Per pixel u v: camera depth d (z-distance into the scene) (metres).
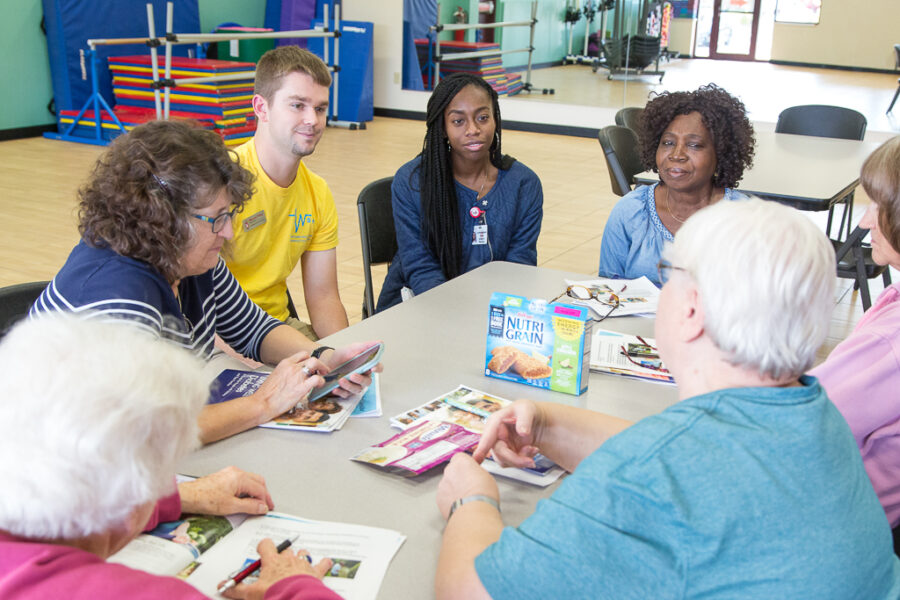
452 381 1.68
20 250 4.57
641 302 2.17
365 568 1.08
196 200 1.41
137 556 1.06
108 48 8.28
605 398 1.62
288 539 1.14
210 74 7.79
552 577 0.81
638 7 8.88
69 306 1.39
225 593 1.02
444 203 2.61
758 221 0.87
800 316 0.84
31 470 0.74
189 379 0.85
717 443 0.83
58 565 0.75
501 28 9.44
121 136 1.41
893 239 1.49
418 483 1.30
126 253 1.41
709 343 0.90
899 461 1.38
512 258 2.72
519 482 1.31
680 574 0.79
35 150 7.47
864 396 1.35
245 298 1.90
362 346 1.71
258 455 1.38
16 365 0.78
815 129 5.04
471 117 2.51
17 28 7.76
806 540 0.79
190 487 1.17
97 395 0.76
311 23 9.77
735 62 8.96
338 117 9.55
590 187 6.77
